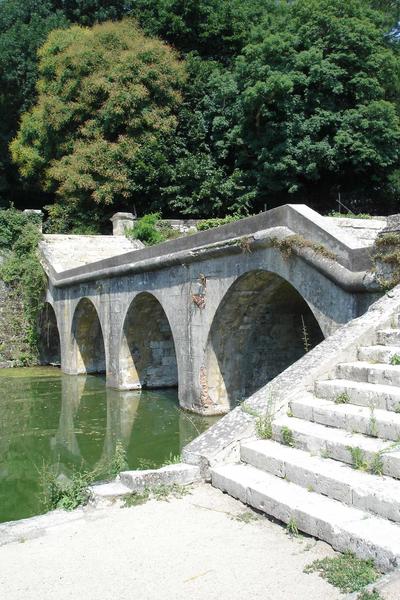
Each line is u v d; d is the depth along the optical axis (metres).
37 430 13.02
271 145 26.69
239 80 28.05
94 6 36.88
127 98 29.06
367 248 8.27
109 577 3.86
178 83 30.58
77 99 30.84
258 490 4.70
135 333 17.58
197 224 25.53
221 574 3.77
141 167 29.53
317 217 9.74
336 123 26.12
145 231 26.17
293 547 4.05
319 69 25.22
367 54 26.27
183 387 14.08
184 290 13.78
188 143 30.95
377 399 5.20
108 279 18.08
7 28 37.06
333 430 5.17
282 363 13.80
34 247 25.80
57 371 23.22
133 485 5.33
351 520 4.00
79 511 5.05
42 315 25.53
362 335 6.34
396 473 4.30
